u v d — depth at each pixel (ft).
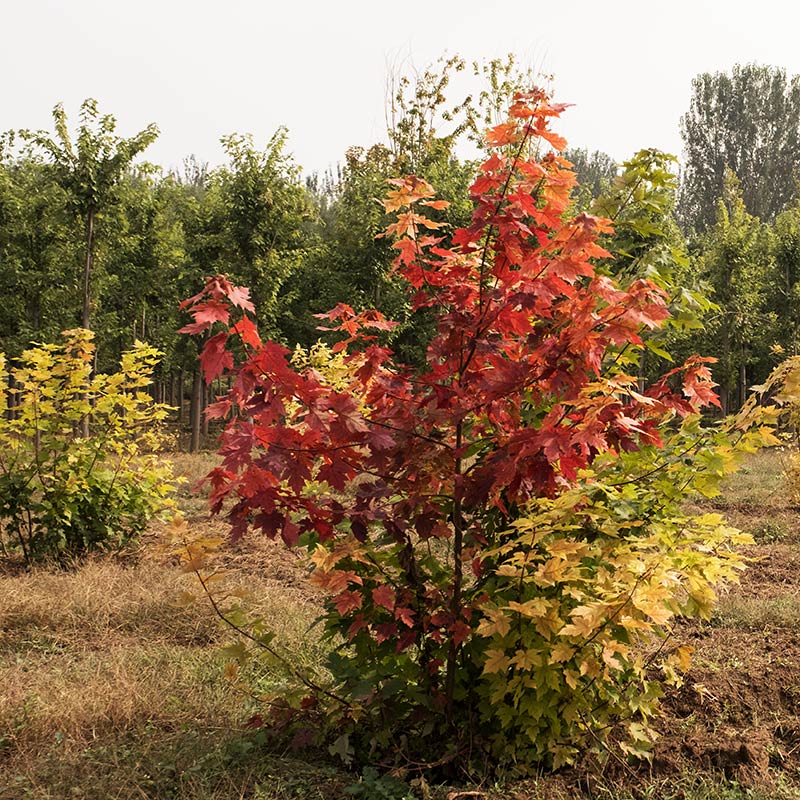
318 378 11.48
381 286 64.49
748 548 27.63
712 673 15.10
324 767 12.08
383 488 11.18
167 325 71.31
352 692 11.72
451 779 11.78
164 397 108.78
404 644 11.56
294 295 65.87
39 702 13.87
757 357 78.48
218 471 11.46
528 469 10.56
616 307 10.68
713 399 11.77
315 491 14.71
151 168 55.93
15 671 15.60
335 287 66.54
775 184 183.83
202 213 67.41
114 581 21.11
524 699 11.34
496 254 11.58
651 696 12.19
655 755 12.32
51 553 24.81
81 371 25.18
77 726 13.14
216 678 15.30
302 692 12.62
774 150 183.73
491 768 11.77
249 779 11.55
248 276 60.80
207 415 10.77
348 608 11.19
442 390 11.39
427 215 60.85
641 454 12.84
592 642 11.25
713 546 12.14
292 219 62.64
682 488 12.82
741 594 21.52
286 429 10.69
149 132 52.65
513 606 10.59
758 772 12.01
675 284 13.87
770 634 17.74
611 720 12.96
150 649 16.92
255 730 13.08
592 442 9.98
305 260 72.33
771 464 46.96
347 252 67.15
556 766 11.54
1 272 62.44
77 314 65.26
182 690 14.76
